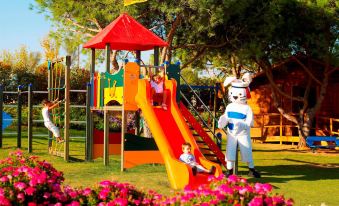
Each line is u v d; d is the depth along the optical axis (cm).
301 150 2208
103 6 1912
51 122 1559
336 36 2067
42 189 581
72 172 1239
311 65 2359
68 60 1493
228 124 1260
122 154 1303
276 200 523
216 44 2156
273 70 2530
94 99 1495
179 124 1226
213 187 566
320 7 1964
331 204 917
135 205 564
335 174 1379
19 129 1738
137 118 1673
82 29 2114
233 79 1298
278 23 2009
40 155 1581
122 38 1438
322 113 2488
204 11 1822
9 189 563
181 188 1022
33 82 3216
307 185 1153
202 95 2742
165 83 1301
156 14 2012
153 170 1338
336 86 2462
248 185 555
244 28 2041
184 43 2200
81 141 2166
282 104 2580
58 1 1938
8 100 3192
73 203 550
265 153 2045
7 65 3222
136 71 1291
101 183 594
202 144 1378
